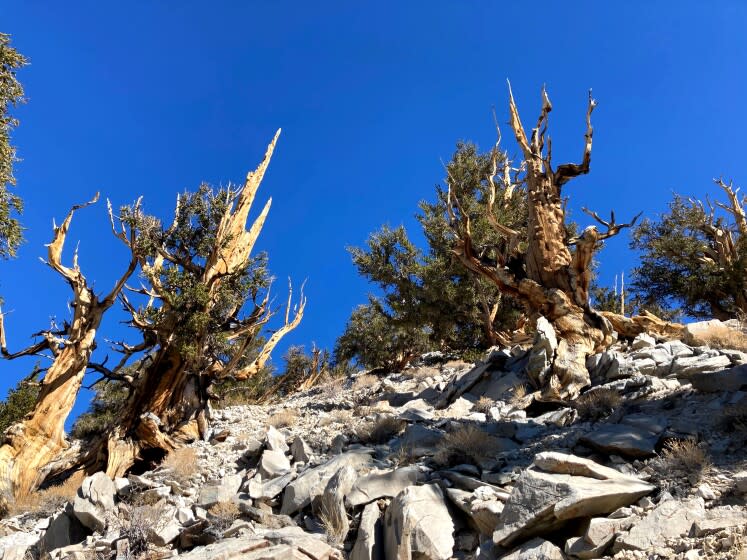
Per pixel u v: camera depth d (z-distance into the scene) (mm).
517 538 6684
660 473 7320
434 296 23688
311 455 11586
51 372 16016
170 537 9352
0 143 12680
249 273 18906
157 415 16828
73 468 15875
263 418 18172
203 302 17219
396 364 26625
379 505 8539
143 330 17625
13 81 13164
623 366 12039
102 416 22875
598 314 14508
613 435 8531
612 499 6602
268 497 9969
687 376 11039
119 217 17609
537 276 15477
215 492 10430
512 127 17172
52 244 16500
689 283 25391
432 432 10703
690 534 5820
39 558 10133
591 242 14547
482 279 23125
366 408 15156
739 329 13914
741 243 25016
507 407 12492
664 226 28734
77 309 16500
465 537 7543
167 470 12656
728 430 8078
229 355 20719
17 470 14750
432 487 8102
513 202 23719
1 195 12703
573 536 6609
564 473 7168
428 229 24969
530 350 14797
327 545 7918
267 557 7383
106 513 10578
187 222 19031
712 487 6637
